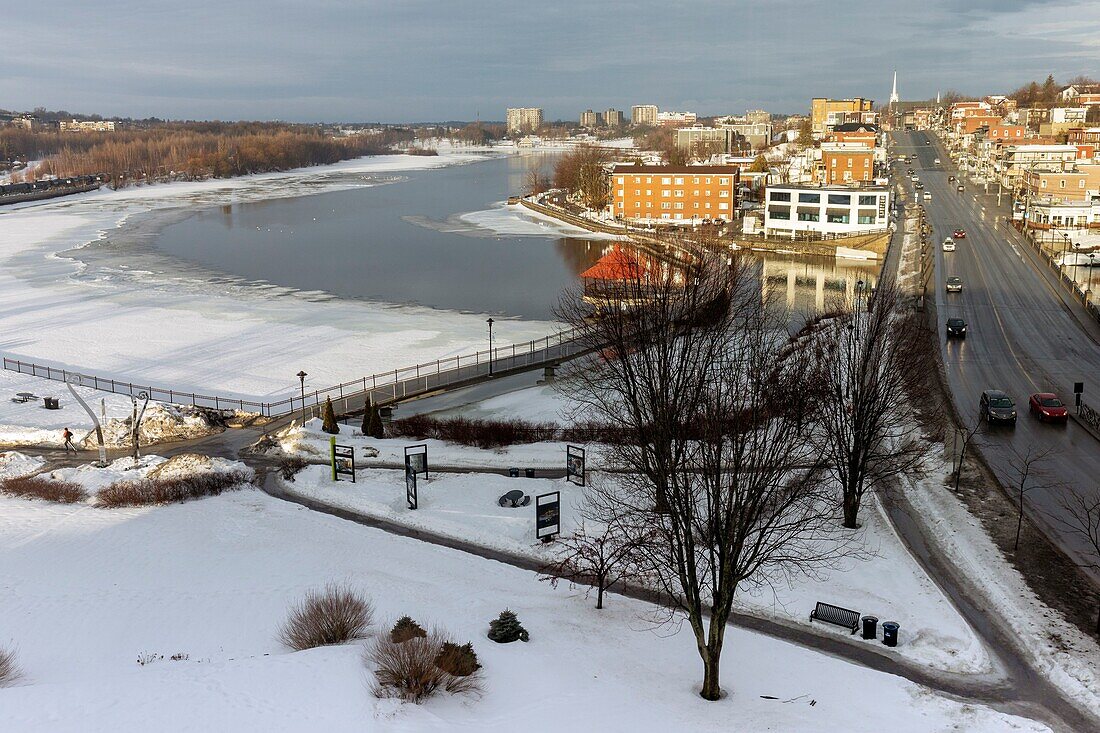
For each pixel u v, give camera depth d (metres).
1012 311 93.81
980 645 31.81
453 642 28.44
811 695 27.86
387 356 86.88
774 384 46.41
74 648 31.12
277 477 54.66
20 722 22.78
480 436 59.97
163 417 63.47
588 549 37.94
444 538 44.19
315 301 115.12
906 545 40.62
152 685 25.12
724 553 28.14
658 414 40.84
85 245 168.75
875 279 123.62
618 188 194.50
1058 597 35.12
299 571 39.03
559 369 77.81
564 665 28.78
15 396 72.62
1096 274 117.69
